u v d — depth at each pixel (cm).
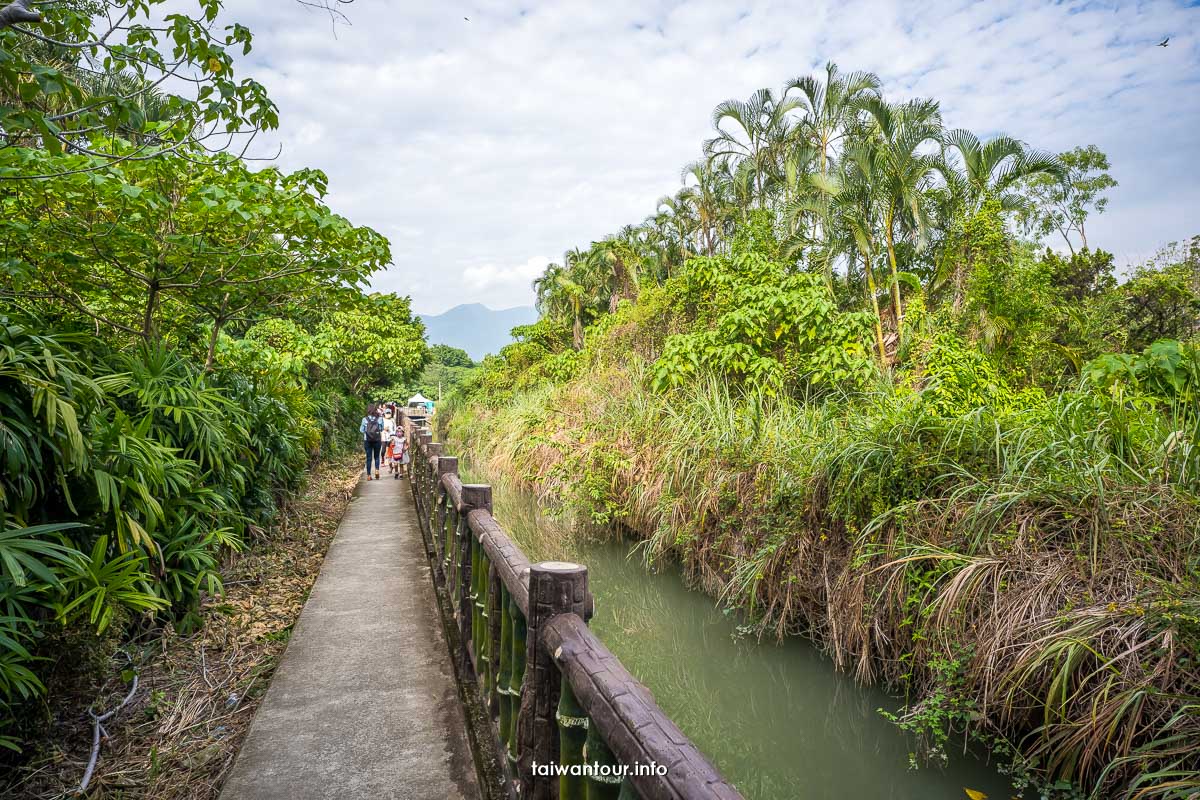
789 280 711
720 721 349
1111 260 1126
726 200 2064
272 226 441
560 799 146
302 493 841
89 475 262
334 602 419
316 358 965
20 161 312
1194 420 332
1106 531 284
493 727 236
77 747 247
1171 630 236
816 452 435
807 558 406
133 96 251
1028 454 338
